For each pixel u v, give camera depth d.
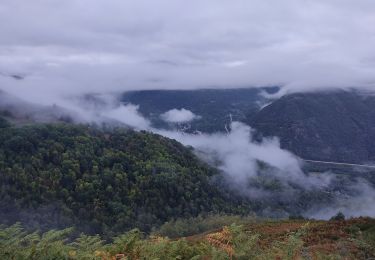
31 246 11.41
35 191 105.00
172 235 86.56
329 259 18.41
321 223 29.98
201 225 89.31
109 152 137.00
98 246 14.05
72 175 116.94
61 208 101.25
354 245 21.72
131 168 131.62
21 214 94.19
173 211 118.06
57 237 12.37
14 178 107.25
